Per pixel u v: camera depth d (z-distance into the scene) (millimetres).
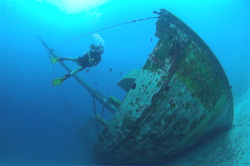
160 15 4988
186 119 4910
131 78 7035
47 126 16781
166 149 5395
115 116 5293
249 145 4215
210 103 5066
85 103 22969
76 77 9320
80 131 11539
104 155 6301
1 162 10664
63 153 11383
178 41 4633
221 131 6023
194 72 4738
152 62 4781
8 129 16938
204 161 4793
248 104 7184
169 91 4625
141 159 5809
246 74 12430
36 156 11414
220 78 5203
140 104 4812
